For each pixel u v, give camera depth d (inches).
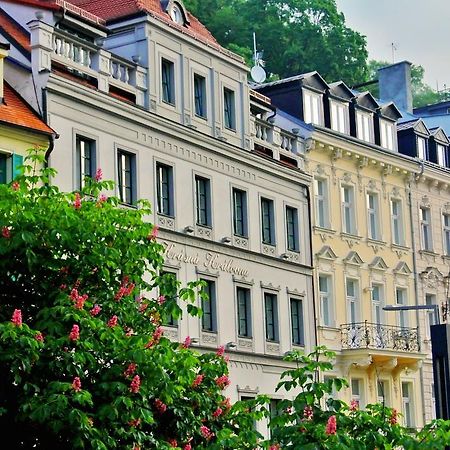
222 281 1834.4
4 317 914.7
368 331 2148.1
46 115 1514.5
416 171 2385.6
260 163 1958.7
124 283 962.1
